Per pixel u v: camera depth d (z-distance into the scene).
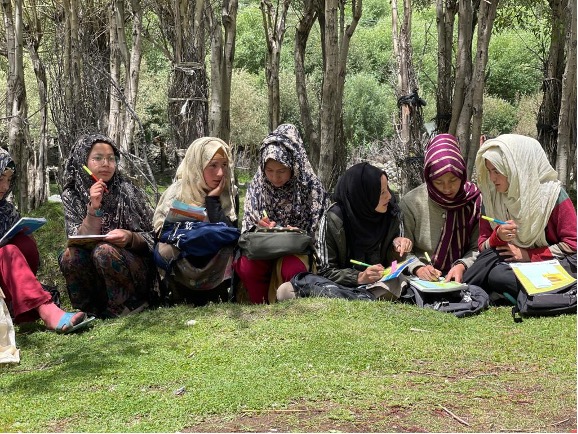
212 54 6.12
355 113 14.73
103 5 8.15
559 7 8.30
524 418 3.23
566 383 3.62
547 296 4.77
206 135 6.50
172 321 4.82
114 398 3.61
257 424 3.23
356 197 5.07
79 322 4.77
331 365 3.90
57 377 3.98
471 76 7.22
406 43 7.68
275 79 7.78
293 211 5.27
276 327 4.51
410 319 4.66
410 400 3.42
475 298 5.02
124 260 5.02
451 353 4.07
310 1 7.61
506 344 4.23
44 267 6.27
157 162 12.97
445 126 7.70
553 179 5.22
